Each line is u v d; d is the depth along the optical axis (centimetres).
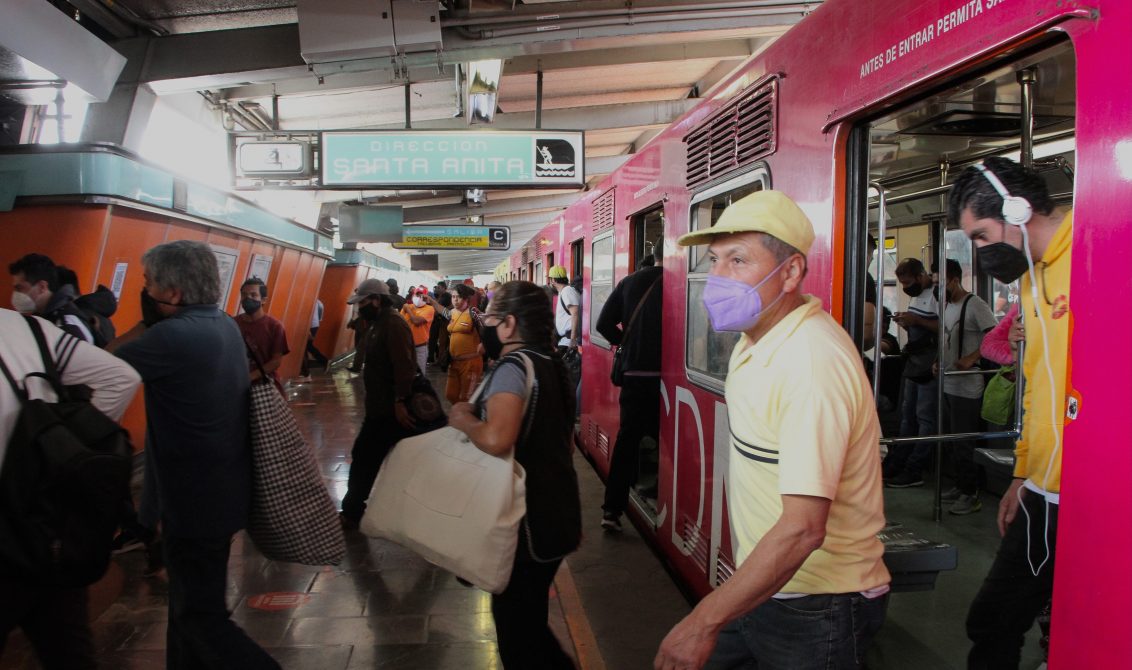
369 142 718
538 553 233
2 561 188
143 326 294
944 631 311
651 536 468
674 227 408
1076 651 141
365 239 1409
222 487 234
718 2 649
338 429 846
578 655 326
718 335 331
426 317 1006
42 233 527
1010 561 219
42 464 186
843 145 235
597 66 898
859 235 234
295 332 1174
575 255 841
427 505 226
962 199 200
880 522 160
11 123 660
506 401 228
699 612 143
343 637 341
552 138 727
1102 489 135
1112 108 134
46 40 452
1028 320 204
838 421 144
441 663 317
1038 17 150
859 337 235
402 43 625
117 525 206
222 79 684
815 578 157
